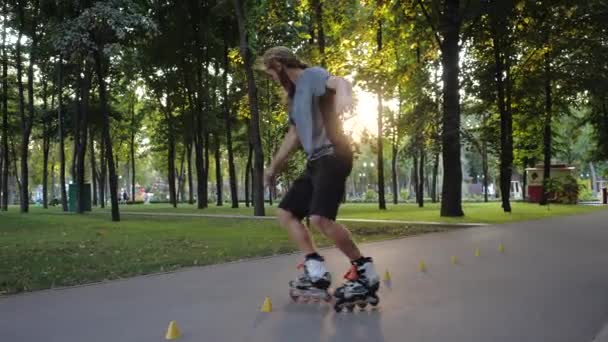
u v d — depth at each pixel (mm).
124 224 16344
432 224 14766
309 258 4520
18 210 32406
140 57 29875
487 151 23109
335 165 4234
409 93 23125
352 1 21266
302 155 10867
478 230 12602
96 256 8289
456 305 4391
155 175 104625
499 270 6312
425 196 73312
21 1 25719
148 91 37469
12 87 33250
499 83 22547
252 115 20828
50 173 65562
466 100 25734
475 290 5051
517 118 28234
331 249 8711
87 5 19281
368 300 4188
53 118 32500
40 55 26797
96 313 4328
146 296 5027
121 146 49375
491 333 3518
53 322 4039
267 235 12031
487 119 26922
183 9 30250
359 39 21812
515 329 3621
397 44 22906
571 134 38875
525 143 35781
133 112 43844
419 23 21688
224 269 6758
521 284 5371
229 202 51250
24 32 27031
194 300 4789
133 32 20438
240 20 20984
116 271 6723
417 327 3688
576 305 4371
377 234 11953
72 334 3684
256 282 5715
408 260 7242
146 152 53375
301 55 23281
